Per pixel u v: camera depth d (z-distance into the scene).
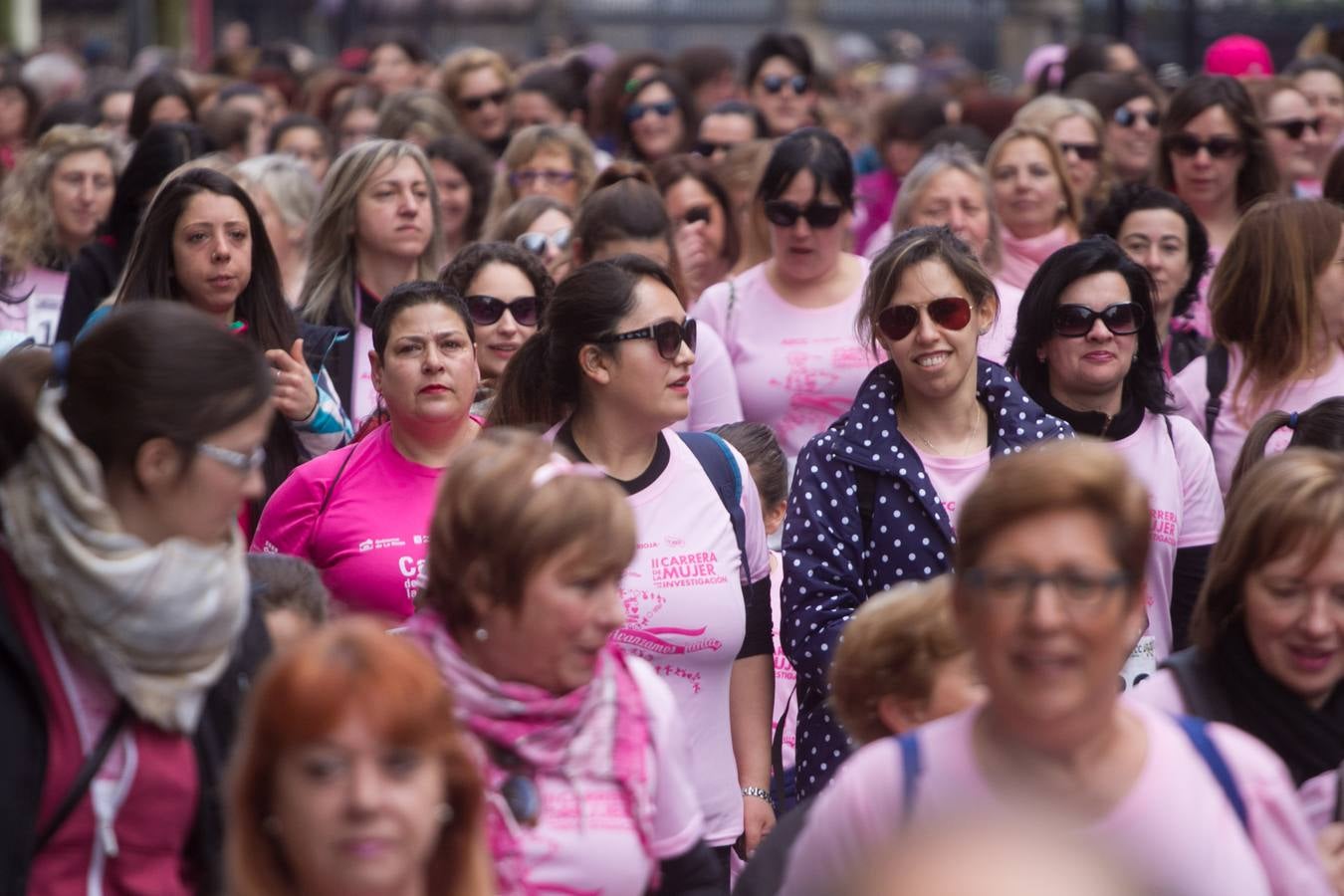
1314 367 18.42
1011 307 21.72
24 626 9.36
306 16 116.62
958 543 8.55
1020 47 133.50
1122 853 4.42
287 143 32.38
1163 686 11.34
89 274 21.05
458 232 27.91
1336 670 10.91
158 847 9.60
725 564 14.07
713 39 143.25
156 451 9.27
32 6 89.12
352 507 15.41
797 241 21.66
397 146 21.31
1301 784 11.03
